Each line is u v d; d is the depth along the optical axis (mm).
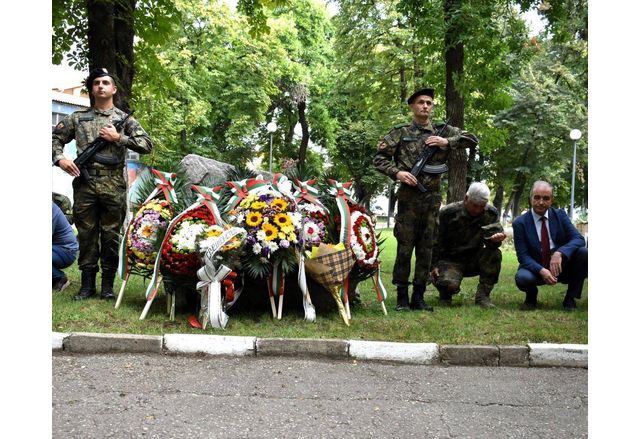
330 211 6703
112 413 3652
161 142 26203
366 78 26438
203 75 28031
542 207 7238
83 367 4559
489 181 34406
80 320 5559
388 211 42094
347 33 26031
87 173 6426
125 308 6234
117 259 6719
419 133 6750
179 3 24891
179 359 4883
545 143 30609
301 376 4527
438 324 5957
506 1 14141
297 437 3387
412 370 4824
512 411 3920
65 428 3400
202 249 5617
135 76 13562
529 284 7164
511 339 5348
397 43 25500
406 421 3689
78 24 12117
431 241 6820
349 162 38438
